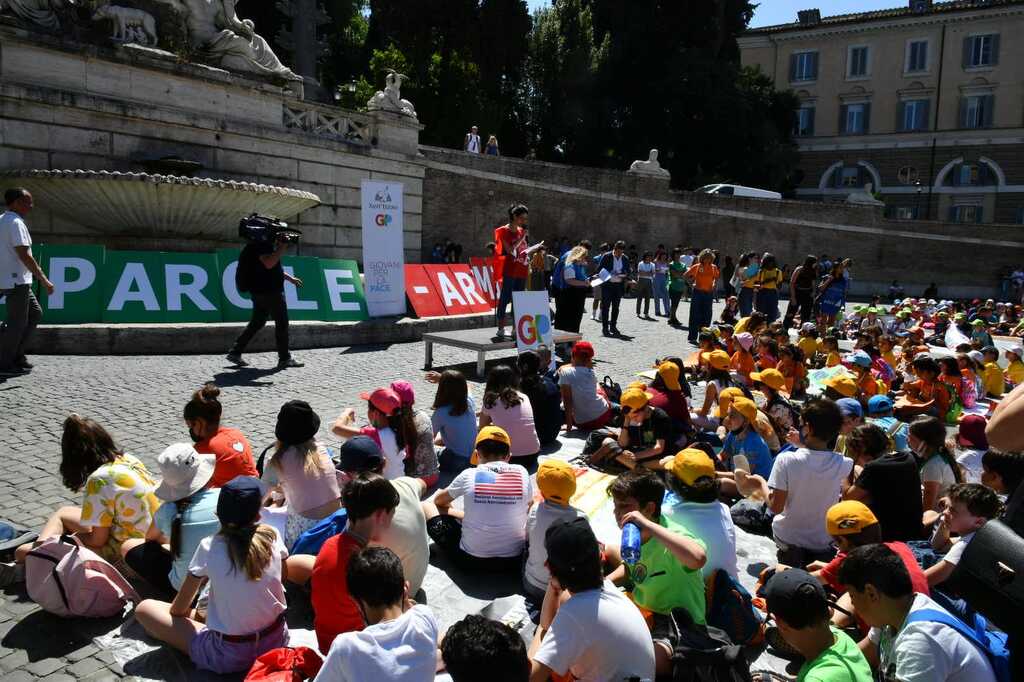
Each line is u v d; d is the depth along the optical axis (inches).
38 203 518.3
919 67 1839.3
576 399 323.0
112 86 563.5
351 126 758.5
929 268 1494.8
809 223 1428.4
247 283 392.8
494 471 193.2
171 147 600.1
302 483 182.2
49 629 156.9
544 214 1162.0
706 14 1572.3
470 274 621.0
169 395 323.0
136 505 171.6
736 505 235.3
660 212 1286.9
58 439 256.7
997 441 81.2
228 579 141.9
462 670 98.3
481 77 1413.6
